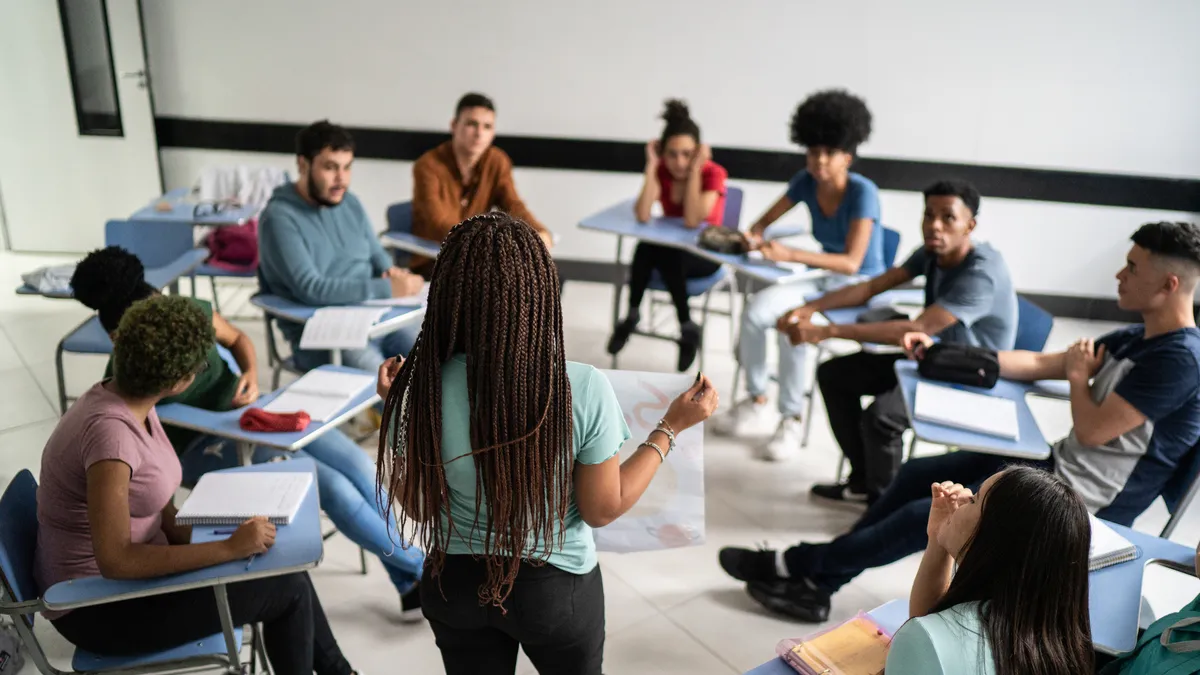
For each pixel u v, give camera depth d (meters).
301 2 4.77
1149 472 2.19
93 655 1.69
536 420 1.14
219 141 5.07
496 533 1.20
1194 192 4.75
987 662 1.18
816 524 3.06
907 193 4.96
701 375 1.40
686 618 2.55
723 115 4.89
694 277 4.01
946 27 4.59
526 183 5.13
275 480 1.90
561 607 1.31
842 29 4.65
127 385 1.63
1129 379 2.14
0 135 4.96
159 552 1.57
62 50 4.78
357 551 2.80
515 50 4.83
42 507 1.69
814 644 1.52
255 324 4.47
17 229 5.18
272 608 1.80
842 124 3.30
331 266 3.12
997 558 1.22
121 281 2.10
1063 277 5.03
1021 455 2.17
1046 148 4.78
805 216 5.09
